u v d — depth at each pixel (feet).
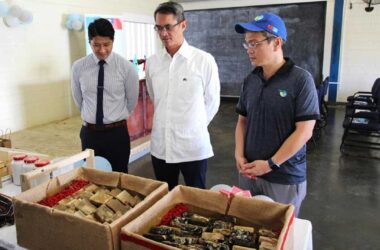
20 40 13.20
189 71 6.29
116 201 3.63
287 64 4.70
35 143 11.77
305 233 3.71
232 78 25.80
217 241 3.00
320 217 9.12
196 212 3.59
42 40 14.19
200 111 6.52
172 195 3.55
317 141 15.96
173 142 6.47
